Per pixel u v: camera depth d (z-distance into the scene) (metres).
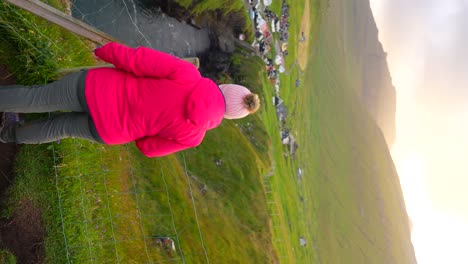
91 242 4.70
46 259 3.91
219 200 16.88
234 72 29.77
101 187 5.25
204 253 9.08
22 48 3.98
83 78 2.96
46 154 4.18
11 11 3.91
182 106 2.96
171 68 2.91
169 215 7.10
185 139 3.11
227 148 22.72
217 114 3.07
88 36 4.54
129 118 2.97
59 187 4.25
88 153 5.02
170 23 20.86
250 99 3.19
